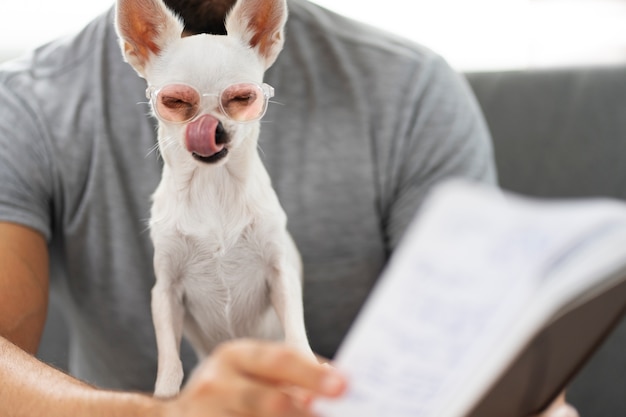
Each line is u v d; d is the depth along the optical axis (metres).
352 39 1.09
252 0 0.69
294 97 1.03
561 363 0.52
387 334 0.44
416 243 0.43
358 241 1.02
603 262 0.39
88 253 1.02
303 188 0.99
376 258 1.04
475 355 0.41
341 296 1.01
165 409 0.62
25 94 1.05
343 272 1.01
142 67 0.70
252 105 0.66
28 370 0.79
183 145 0.66
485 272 0.42
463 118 1.08
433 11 1.74
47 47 1.12
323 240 1.00
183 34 0.76
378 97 1.04
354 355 0.45
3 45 1.57
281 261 0.72
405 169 1.04
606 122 1.14
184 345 0.90
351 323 1.03
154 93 0.66
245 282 0.72
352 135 1.03
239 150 0.68
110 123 1.00
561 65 1.25
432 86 1.08
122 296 1.01
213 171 0.68
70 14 1.62
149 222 0.81
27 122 1.02
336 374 0.45
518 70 1.24
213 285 0.72
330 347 1.03
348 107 1.03
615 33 1.50
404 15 1.75
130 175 0.99
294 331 0.70
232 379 0.48
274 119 1.01
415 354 0.43
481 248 0.42
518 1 1.66
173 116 0.66
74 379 0.78
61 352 1.29
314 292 1.00
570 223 0.41
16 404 0.75
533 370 0.48
